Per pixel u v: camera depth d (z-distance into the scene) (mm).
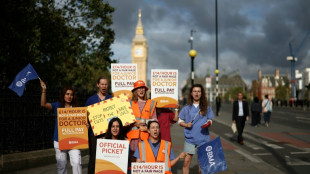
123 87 6270
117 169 4430
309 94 63719
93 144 5277
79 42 11438
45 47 10305
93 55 11633
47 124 8125
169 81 5949
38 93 7852
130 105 5258
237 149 10414
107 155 4453
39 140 7863
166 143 4617
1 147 7008
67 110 5035
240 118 11570
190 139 5422
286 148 10797
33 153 7285
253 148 10789
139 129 5156
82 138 5043
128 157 4691
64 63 10984
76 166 4969
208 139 5406
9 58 8508
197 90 5438
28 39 8664
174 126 18922
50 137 8195
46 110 8109
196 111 5453
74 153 5012
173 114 5871
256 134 14914
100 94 5633
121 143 4453
